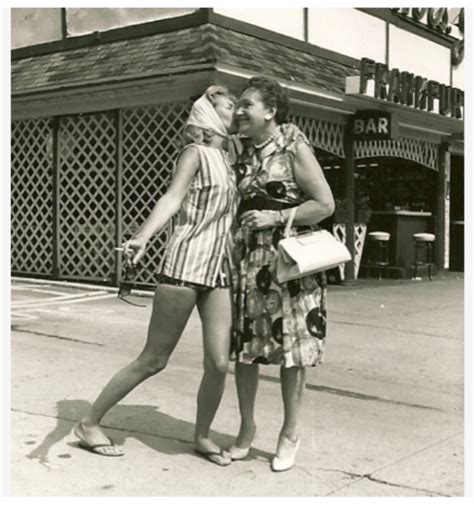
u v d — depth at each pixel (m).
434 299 11.37
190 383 5.74
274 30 11.14
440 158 15.48
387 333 8.28
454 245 16.97
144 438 4.43
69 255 12.34
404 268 14.66
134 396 5.32
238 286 4.05
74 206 12.21
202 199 3.96
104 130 11.72
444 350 7.42
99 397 4.14
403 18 14.28
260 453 4.26
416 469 4.07
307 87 10.47
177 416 4.88
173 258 3.96
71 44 11.53
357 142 13.20
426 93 12.53
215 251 3.97
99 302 9.96
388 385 5.97
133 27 10.66
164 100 10.68
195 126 4.00
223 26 10.01
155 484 3.75
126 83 10.16
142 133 11.28
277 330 3.94
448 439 4.61
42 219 12.71
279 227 3.95
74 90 10.80
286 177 3.96
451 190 17.66
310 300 3.97
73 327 7.96
